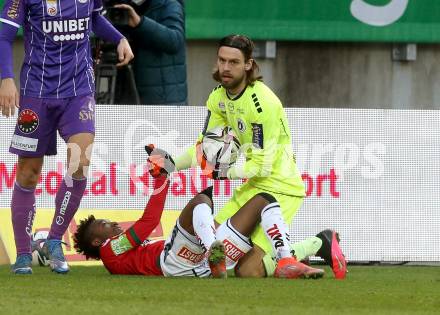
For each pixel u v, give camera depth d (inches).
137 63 1141.7
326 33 1282.0
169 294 616.1
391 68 1318.9
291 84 1301.7
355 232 970.1
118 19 1090.7
